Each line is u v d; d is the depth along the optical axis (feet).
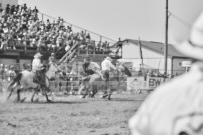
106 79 78.79
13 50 107.86
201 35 7.06
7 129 40.16
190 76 7.18
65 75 91.91
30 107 59.77
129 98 80.53
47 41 112.06
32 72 68.23
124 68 86.12
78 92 85.30
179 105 7.02
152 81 96.94
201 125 6.81
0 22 113.70
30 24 117.50
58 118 47.98
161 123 7.09
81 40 119.96
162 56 163.94
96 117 48.83
